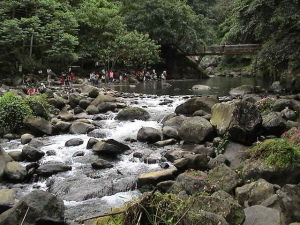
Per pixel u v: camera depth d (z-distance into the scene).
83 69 32.44
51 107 14.66
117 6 38.03
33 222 5.60
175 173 7.98
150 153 9.69
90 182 7.94
